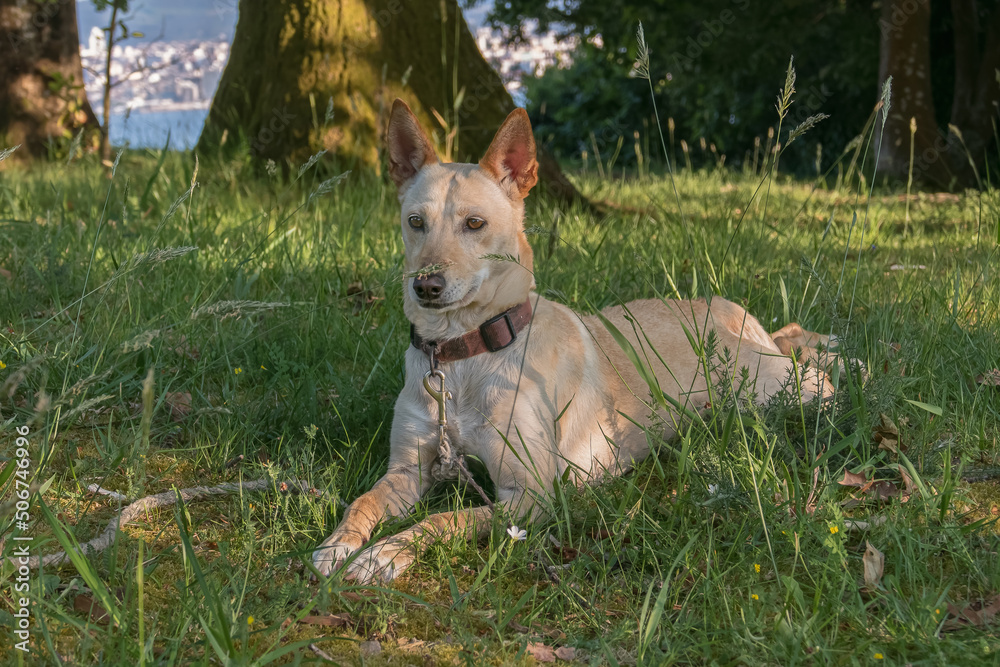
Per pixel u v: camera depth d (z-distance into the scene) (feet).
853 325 6.15
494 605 4.54
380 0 11.72
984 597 4.59
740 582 4.63
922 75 20.62
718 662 4.33
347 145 11.34
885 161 20.80
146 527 4.99
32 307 6.93
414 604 4.61
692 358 5.98
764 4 25.04
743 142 31.04
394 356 6.46
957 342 6.43
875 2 25.22
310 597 4.56
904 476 5.16
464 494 5.40
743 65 27.27
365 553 4.75
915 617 4.33
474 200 5.37
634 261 7.99
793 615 4.49
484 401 5.32
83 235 8.03
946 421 5.80
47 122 14.90
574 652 4.38
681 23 25.88
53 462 5.43
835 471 5.32
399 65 11.74
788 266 8.00
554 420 5.36
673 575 4.73
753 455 5.11
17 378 4.18
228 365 6.18
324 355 6.50
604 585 4.66
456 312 5.32
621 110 33.47
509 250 5.41
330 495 5.11
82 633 4.31
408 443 5.41
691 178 18.17
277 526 4.86
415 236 5.43
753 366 6.01
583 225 10.02
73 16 15.47
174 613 4.40
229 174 10.65
